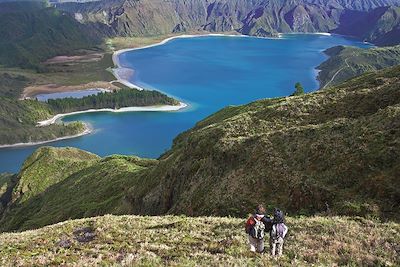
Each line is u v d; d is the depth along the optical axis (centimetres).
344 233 2277
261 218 1947
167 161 6862
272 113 5728
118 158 12362
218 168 4816
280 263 1780
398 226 2422
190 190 5025
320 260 1878
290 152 4116
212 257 1923
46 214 10331
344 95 5516
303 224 2514
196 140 5941
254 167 4203
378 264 1842
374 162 3281
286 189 3631
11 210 14962
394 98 4834
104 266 1844
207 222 2894
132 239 2511
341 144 3747
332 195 3228
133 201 7100
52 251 2386
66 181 12450
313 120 5147
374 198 2967
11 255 2398
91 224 3133
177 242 2353
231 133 5494
